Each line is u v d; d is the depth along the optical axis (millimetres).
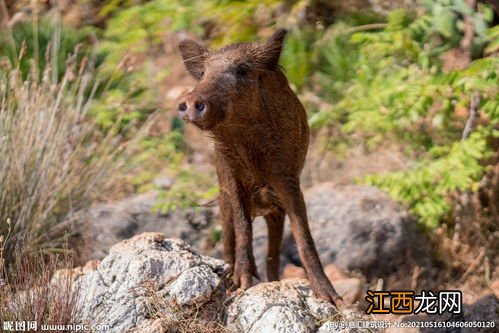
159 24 14969
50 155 11391
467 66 12195
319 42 14570
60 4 16516
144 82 15078
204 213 12352
